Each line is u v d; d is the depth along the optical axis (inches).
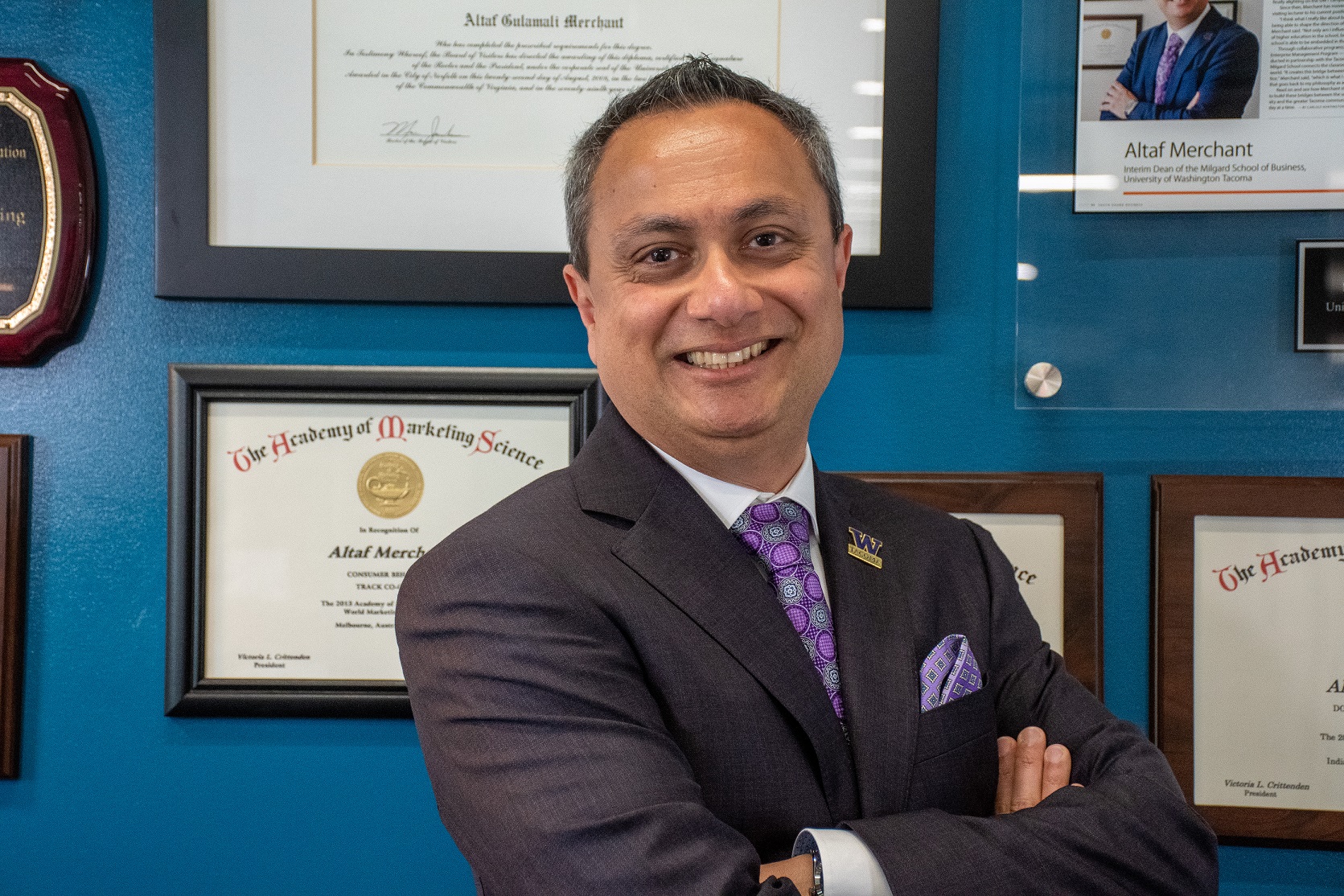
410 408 46.4
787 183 31.2
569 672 28.3
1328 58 44.8
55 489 46.2
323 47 45.5
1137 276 45.9
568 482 33.7
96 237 45.9
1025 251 46.3
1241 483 45.6
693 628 30.2
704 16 45.7
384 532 46.4
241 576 46.0
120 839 46.0
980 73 46.8
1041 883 26.6
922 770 31.0
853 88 45.8
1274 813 45.5
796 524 34.0
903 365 47.0
